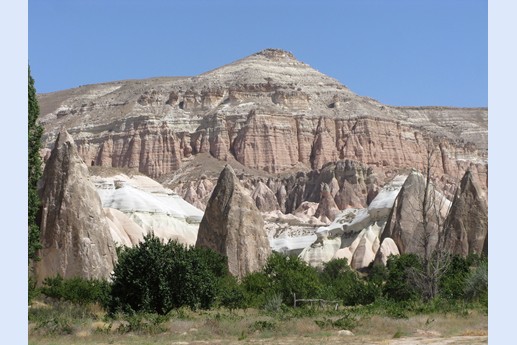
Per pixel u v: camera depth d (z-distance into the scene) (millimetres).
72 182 80062
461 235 100375
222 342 37312
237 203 99688
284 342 36844
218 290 61688
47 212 78875
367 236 129750
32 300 59062
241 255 97062
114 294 51156
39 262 77250
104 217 81438
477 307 50469
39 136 60281
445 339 36188
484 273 57469
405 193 118125
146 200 151000
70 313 52094
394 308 52094
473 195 101938
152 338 39250
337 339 37562
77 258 77562
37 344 37125
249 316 50469
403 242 114500
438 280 59688
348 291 70312
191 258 53531
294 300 60656
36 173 60344
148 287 50562
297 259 75250
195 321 45031
